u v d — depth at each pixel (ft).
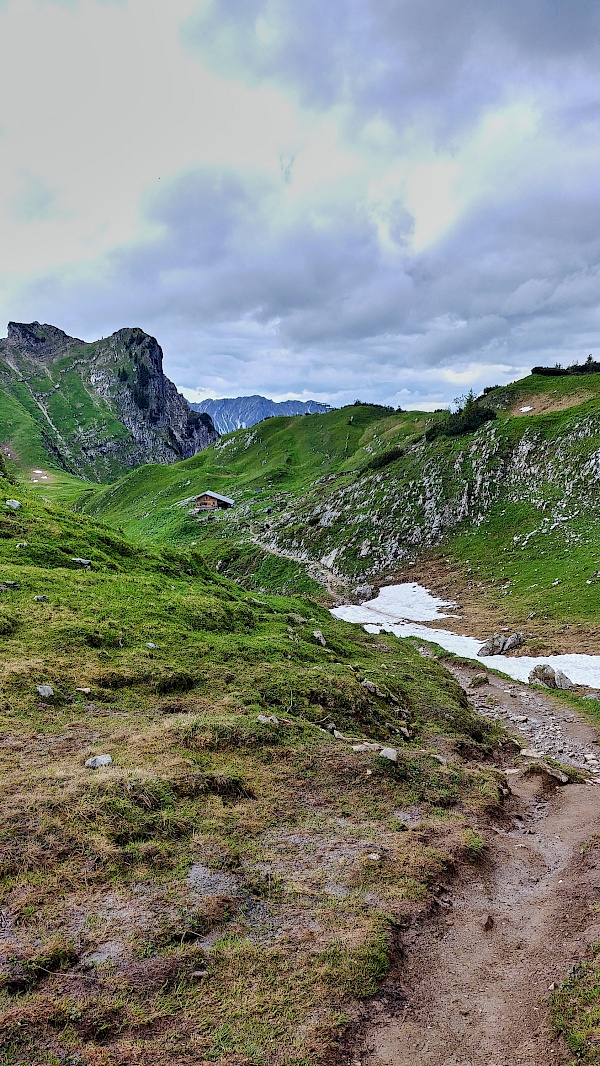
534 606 187.32
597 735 95.66
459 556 255.50
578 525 230.07
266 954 32.83
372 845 45.96
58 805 41.16
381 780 56.80
